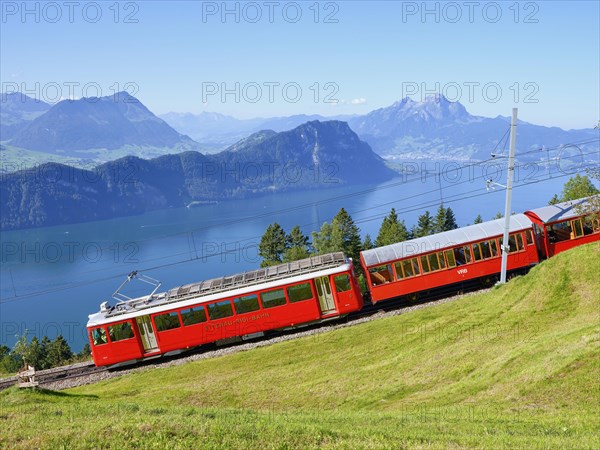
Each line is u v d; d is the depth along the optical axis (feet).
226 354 115.65
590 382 62.75
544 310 96.73
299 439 51.93
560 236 132.46
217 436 53.47
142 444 52.21
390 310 123.75
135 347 118.62
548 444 46.39
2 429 60.70
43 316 600.80
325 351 105.50
